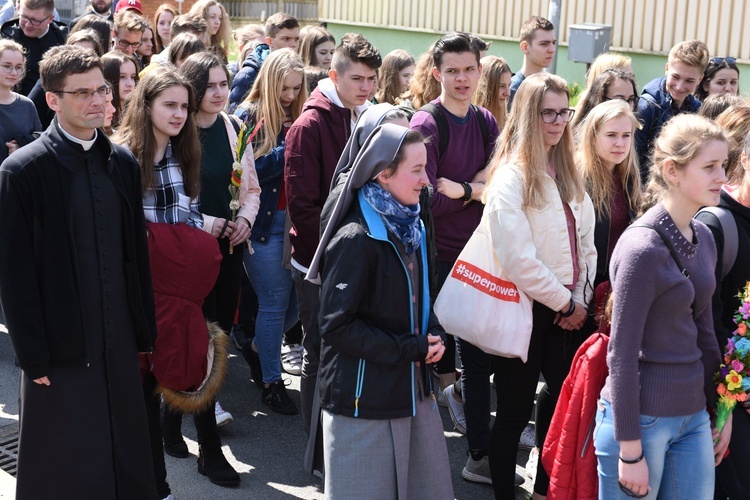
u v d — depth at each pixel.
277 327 5.36
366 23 15.74
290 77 5.23
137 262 3.80
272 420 5.32
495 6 14.15
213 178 4.84
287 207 4.73
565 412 3.59
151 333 3.87
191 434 5.13
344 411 3.42
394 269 3.39
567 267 4.05
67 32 8.12
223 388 5.74
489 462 4.28
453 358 5.46
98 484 3.64
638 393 3.19
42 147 3.49
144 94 4.30
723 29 11.91
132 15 7.81
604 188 4.48
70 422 3.58
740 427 3.61
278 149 5.25
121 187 3.67
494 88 5.90
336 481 3.46
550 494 3.59
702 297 3.27
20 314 3.43
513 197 3.95
